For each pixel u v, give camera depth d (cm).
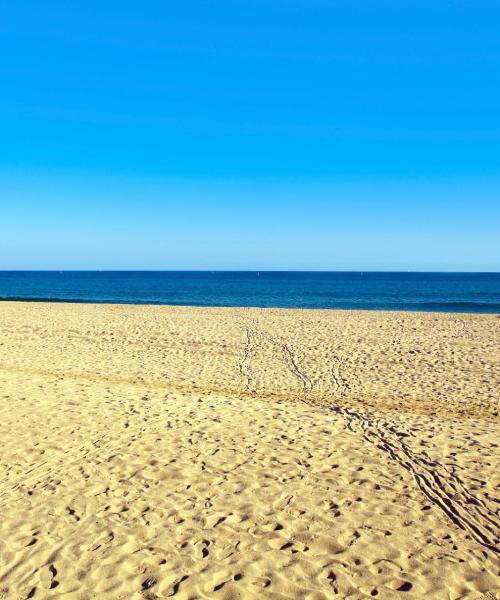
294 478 538
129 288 6494
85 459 580
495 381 1062
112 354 1335
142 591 351
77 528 433
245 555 395
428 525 443
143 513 461
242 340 1588
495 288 6631
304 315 2308
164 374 1112
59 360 1234
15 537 418
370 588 356
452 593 352
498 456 605
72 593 349
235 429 695
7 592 349
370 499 491
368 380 1077
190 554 396
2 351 1339
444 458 597
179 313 2369
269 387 1014
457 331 1803
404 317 2244
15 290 5750
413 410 851
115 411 761
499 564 386
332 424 729
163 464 570
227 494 499
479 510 471
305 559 390
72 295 4931
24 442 626
